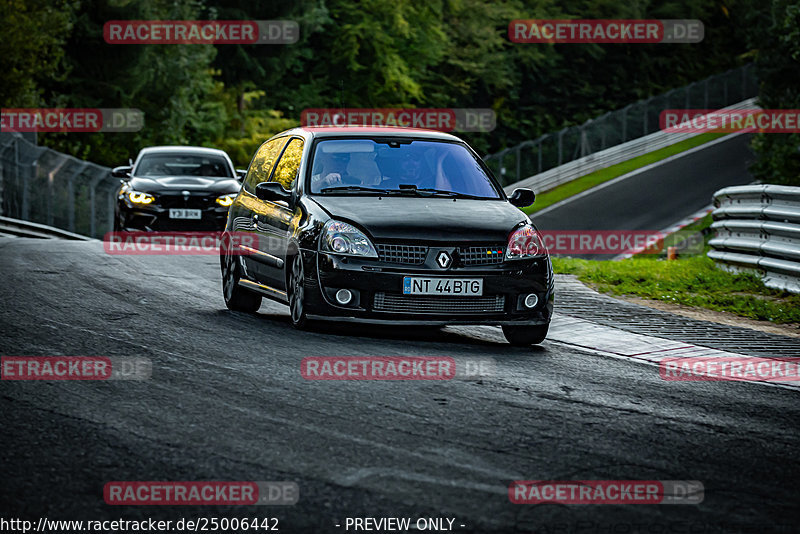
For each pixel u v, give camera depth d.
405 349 30.31
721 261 54.06
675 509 16.89
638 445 20.72
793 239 46.56
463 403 23.59
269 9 179.25
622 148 189.50
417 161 35.38
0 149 103.75
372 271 30.73
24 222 94.12
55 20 118.31
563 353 31.55
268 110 185.50
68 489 17.20
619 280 50.66
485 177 35.88
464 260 31.17
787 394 26.70
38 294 37.22
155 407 22.31
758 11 103.62
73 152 131.12
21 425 20.67
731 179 163.88
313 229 31.91
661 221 133.25
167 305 37.00
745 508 17.08
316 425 21.25
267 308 39.31
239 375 25.64
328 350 29.42
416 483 17.80
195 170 71.81
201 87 157.25
